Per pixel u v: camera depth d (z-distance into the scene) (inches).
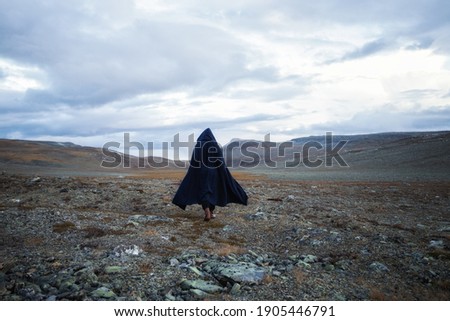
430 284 304.0
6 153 4089.6
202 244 390.0
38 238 384.5
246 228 475.5
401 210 679.1
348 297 271.0
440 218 601.3
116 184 880.3
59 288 260.2
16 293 254.2
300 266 326.0
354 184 1275.8
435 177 1742.1
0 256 324.8
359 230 474.3
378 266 332.5
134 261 315.6
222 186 515.5
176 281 281.0
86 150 4899.1
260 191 872.3
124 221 477.4
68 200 660.7
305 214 579.5
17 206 553.9
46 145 5275.6
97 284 266.7
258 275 292.0
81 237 392.5
